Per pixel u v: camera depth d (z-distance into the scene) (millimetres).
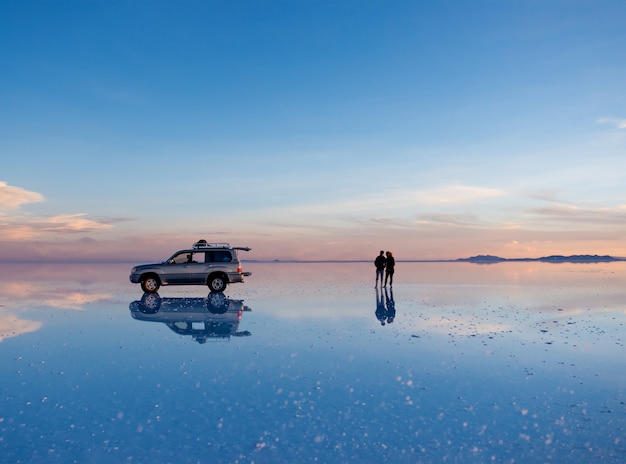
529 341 9555
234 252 20094
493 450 4488
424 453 4434
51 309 14914
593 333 10461
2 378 6969
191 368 7492
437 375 7039
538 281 31188
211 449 4527
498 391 6250
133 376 7051
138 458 4336
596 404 5734
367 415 5398
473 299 18109
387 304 16203
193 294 20359
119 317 13039
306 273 50750
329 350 8758
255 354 8445
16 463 4242
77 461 4285
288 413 5469
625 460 4281
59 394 6199
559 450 4480
